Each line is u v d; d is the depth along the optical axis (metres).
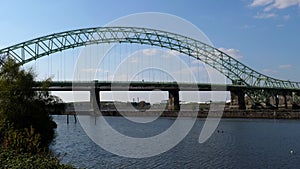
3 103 50.59
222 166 42.06
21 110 50.88
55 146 58.28
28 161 22.78
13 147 29.06
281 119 149.25
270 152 52.69
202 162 44.34
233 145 61.12
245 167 41.50
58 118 165.00
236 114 166.12
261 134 81.88
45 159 23.77
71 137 74.06
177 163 43.62
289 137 74.44
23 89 52.31
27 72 55.19
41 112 54.41
